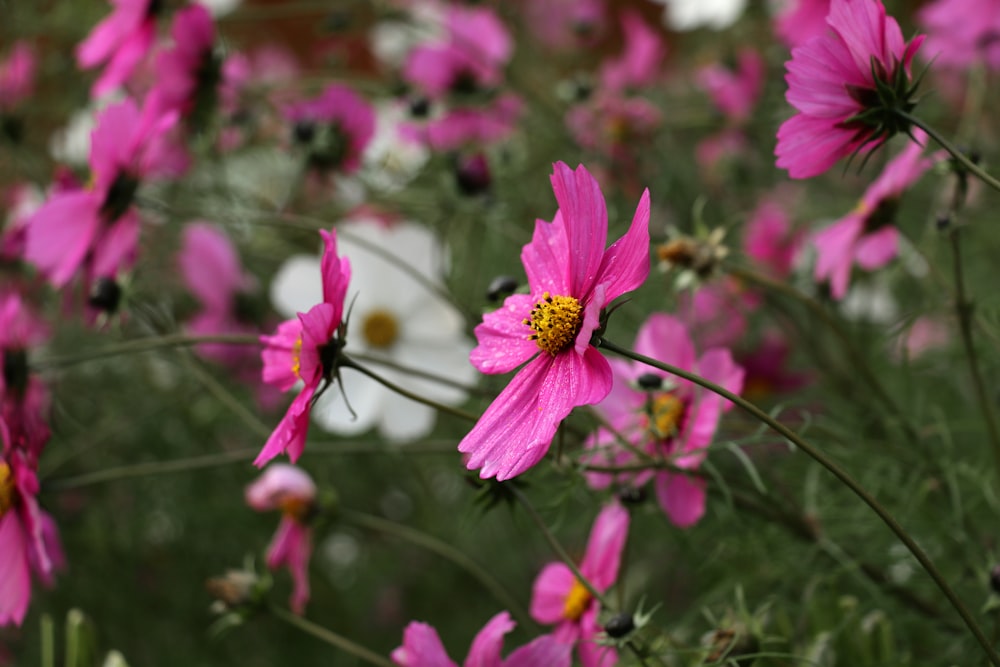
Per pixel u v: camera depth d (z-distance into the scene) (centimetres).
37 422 61
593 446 57
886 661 56
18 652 86
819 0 73
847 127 50
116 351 62
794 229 77
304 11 87
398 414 68
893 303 83
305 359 50
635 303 75
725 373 56
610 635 52
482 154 76
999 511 61
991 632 57
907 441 65
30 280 81
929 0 84
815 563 62
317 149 78
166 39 74
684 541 63
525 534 74
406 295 70
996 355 67
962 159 49
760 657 54
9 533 56
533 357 50
